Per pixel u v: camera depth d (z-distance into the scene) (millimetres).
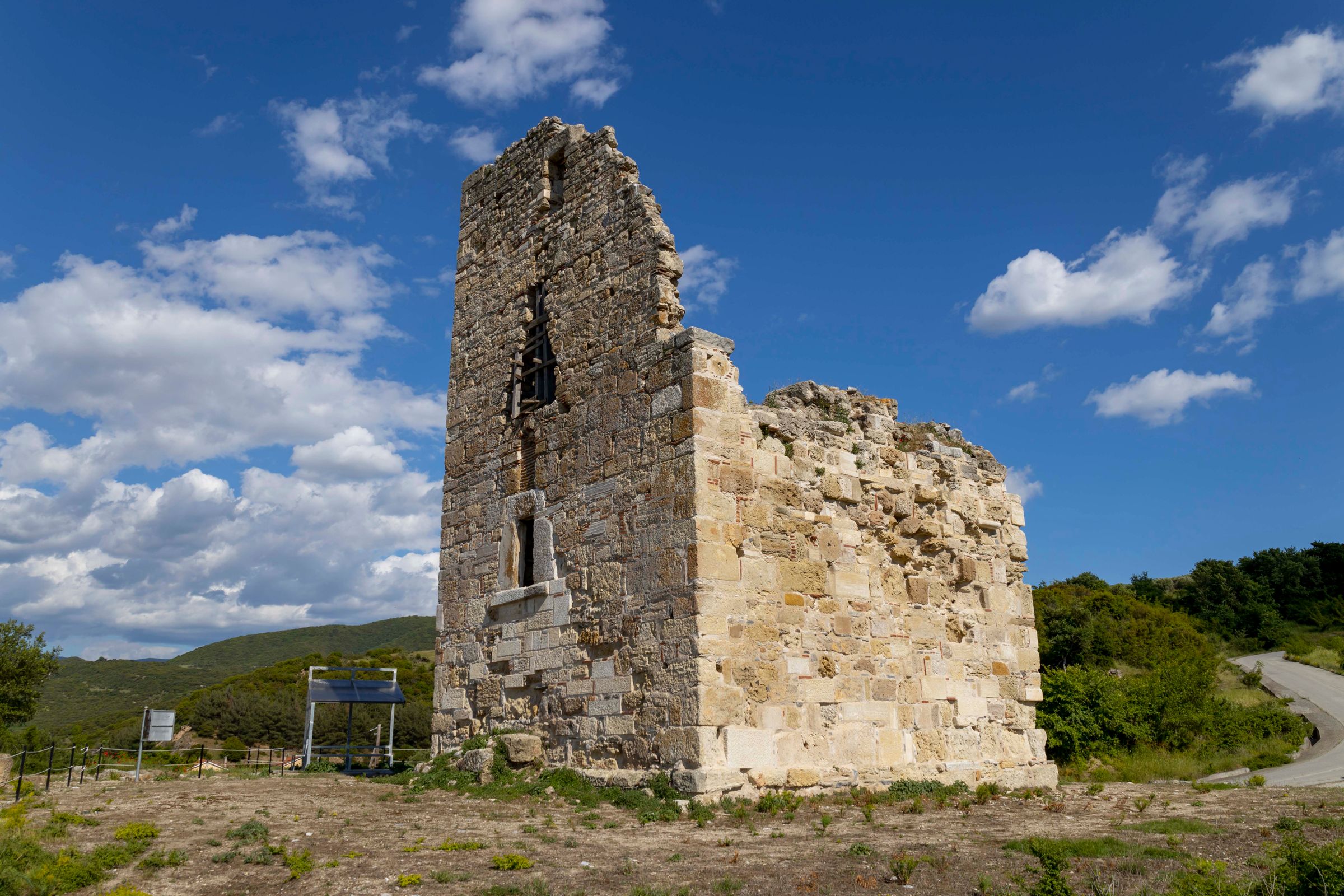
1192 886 7750
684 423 14477
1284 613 83875
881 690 15930
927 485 18109
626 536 15086
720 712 13406
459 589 18703
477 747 16438
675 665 13727
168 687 88875
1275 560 88188
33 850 9344
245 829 10766
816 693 14836
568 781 14586
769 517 14930
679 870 9047
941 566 17938
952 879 8656
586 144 18062
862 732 15375
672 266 15875
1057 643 58656
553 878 8734
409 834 11125
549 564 16516
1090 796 15859
